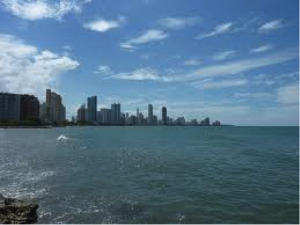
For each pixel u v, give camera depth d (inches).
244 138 4650.6
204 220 692.7
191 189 1003.9
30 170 1376.7
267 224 666.2
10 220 637.9
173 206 802.2
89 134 6033.5
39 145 2935.5
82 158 1866.4
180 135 5866.1
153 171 1378.0
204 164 1622.8
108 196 906.1
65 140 3747.5
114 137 4840.1
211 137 5014.8
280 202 837.2
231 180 1162.0
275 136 5364.2
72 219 695.7
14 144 3053.6
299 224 666.2
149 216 721.0
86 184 1075.9
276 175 1278.3
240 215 727.1
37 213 731.4
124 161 1736.0
